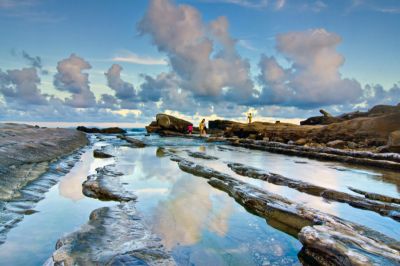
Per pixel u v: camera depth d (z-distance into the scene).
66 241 4.00
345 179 10.61
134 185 8.55
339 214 6.38
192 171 10.98
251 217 5.86
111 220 4.99
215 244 4.49
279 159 17.19
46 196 6.87
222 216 5.88
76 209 6.01
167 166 12.55
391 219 6.09
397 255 3.69
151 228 5.05
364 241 4.14
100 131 57.62
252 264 3.91
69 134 28.52
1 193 6.28
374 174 11.88
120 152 18.91
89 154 17.33
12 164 8.87
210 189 8.22
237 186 7.97
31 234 4.64
